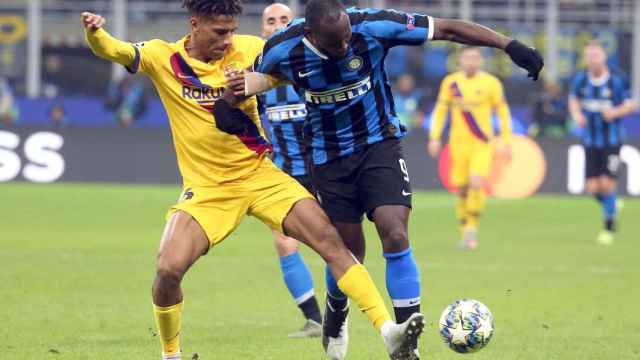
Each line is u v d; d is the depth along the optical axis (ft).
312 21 78.69
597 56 208.85
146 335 103.50
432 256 174.19
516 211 259.19
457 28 82.33
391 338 76.43
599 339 103.04
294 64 81.92
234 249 180.96
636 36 343.05
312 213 81.76
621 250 185.26
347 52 81.76
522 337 104.01
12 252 170.60
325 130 85.81
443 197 287.69
